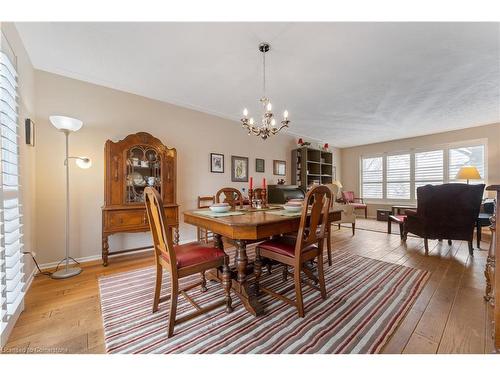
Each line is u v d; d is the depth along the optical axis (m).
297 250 1.49
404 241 3.39
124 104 2.89
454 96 3.05
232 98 3.15
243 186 4.26
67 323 1.42
